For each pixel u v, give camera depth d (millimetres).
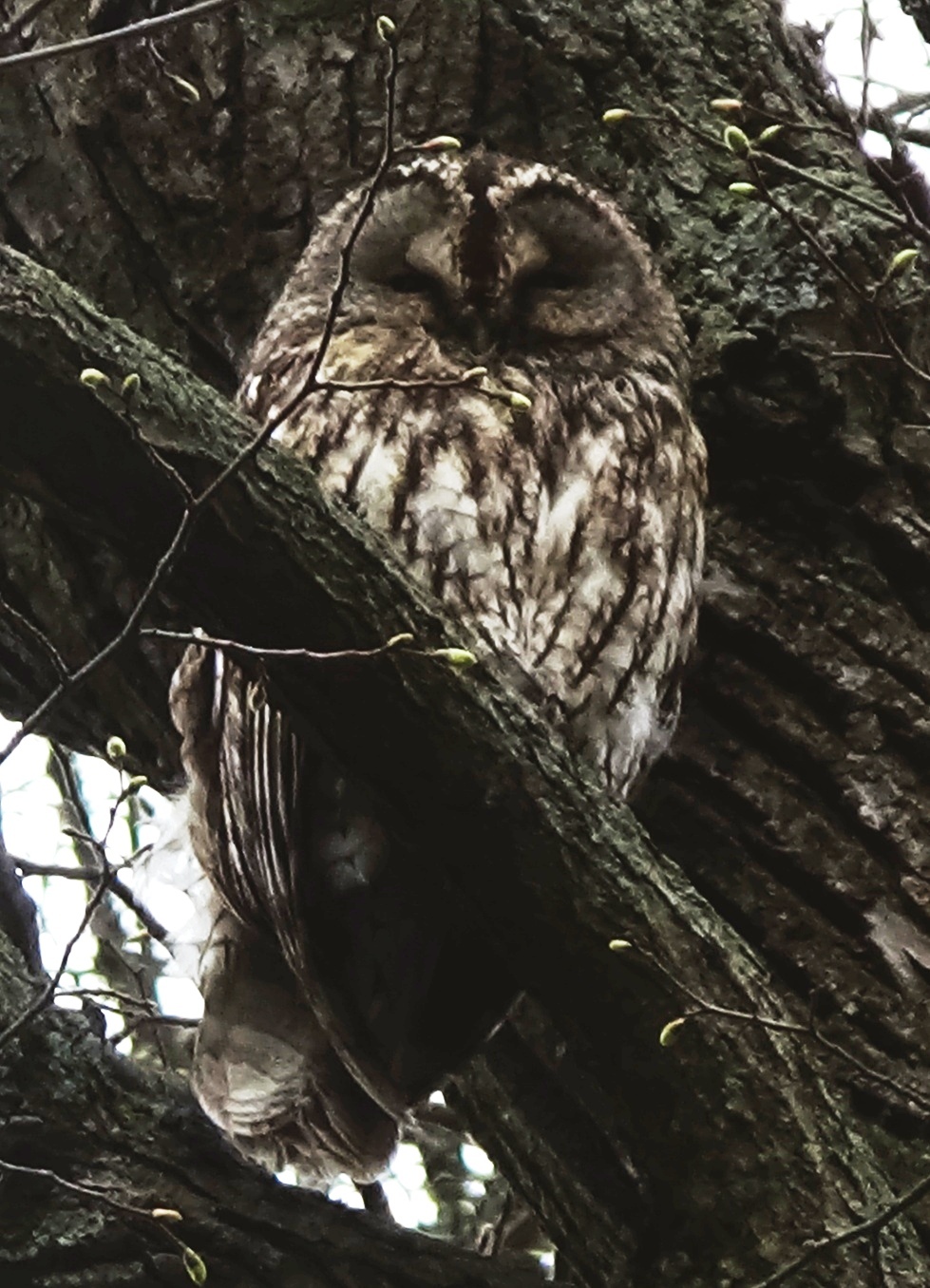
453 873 6227
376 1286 6758
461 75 9219
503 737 6078
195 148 9141
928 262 8719
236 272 9148
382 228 8891
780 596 8367
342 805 7645
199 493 5754
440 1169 10844
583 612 8070
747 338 8523
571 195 8969
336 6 9227
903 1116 7355
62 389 5617
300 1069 7945
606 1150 7215
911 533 8359
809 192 8734
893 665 8219
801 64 9641
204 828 8320
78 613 9039
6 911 7684
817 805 8062
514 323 8625
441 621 6059
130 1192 6719
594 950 6152
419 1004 7793
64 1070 6906
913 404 8445
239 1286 6672
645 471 8320
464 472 8062
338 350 8570
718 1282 6129
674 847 8086
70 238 9242
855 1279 6066
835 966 7738
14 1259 6551
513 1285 6836
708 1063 6207
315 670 5902
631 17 9312
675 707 8172
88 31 9125
